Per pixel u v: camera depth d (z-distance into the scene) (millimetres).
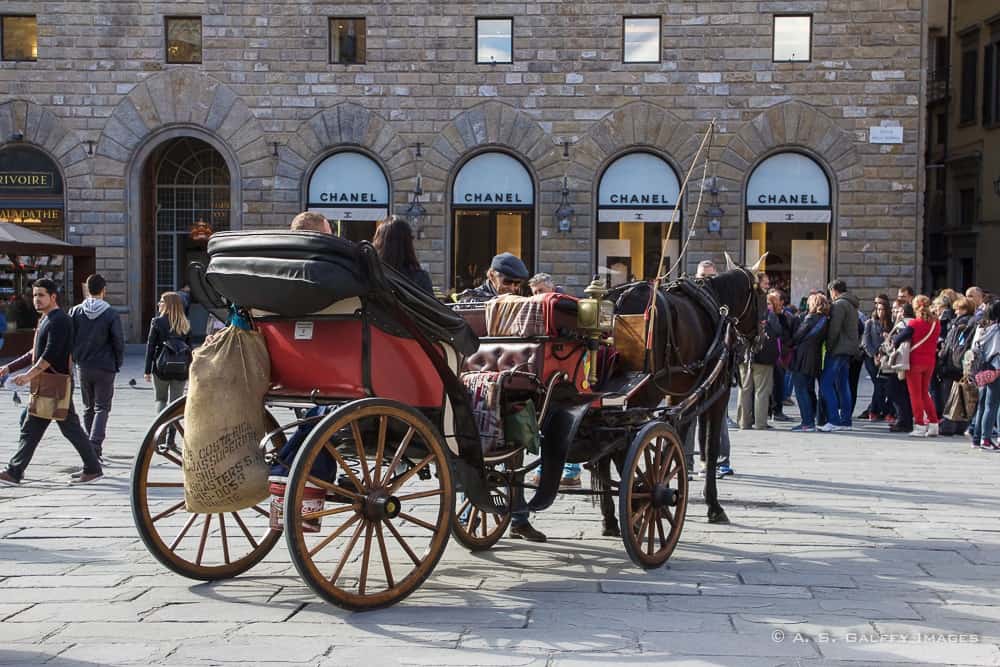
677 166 27875
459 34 28062
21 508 9508
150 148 28781
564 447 7164
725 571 7500
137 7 28453
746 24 27672
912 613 6461
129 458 12711
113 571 7246
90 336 12438
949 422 16609
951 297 19234
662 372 8359
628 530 7180
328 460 6602
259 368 6637
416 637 5828
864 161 27609
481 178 28406
